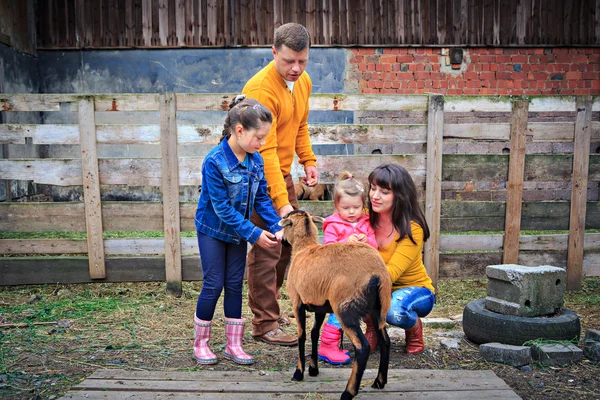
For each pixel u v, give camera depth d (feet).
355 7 27.32
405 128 15.99
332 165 16.05
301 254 8.80
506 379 9.74
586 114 16.37
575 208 16.65
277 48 10.91
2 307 14.67
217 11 27.04
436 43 27.66
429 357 10.93
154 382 9.31
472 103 16.07
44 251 16.25
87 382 9.32
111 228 16.11
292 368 10.23
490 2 27.66
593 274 17.04
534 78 28.14
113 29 27.02
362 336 7.97
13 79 24.35
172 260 16.05
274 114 11.31
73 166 15.84
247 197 10.19
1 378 9.77
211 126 15.80
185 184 15.90
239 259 10.57
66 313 14.16
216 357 10.58
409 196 10.32
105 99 15.56
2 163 15.74
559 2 27.81
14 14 24.53
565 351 10.34
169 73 27.27
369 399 8.61
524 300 11.25
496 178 16.39
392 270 10.25
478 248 16.58
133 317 13.91
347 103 15.87
